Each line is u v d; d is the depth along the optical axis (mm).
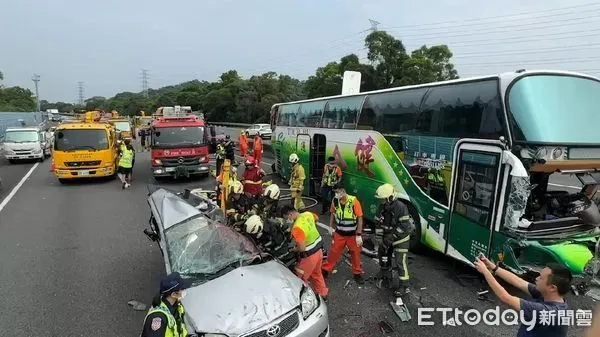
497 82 5984
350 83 15883
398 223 6047
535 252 5668
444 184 7004
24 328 5379
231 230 5918
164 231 5918
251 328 4031
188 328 4062
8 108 77312
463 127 6590
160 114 27531
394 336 5086
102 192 14773
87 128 16438
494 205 5891
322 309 4641
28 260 7859
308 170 13383
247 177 10672
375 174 9203
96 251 8344
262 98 58906
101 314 5723
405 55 40625
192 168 16000
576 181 12461
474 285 6484
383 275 6438
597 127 5965
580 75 6168
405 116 8117
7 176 18656
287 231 6215
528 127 5652
